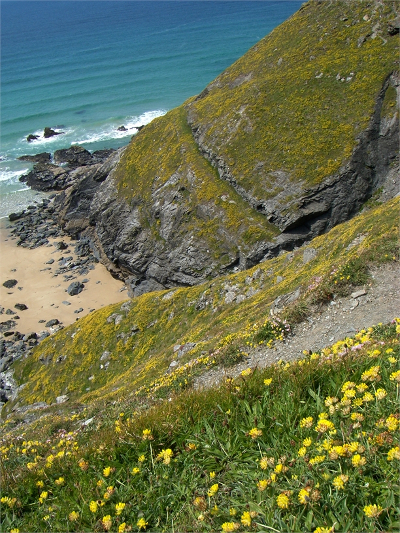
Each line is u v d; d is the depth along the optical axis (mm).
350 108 48375
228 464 5633
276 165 48250
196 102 65250
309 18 60812
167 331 37062
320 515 4281
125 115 123188
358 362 6676
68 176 88688
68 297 59250
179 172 55969
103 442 7055
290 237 44406
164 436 6480
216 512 4895
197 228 50344
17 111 130125
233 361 15336
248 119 53688
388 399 5418
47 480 6711
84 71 167375
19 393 42438
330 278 16547
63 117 124312
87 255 68188
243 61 65562
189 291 38938
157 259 53875
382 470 4492
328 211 44594
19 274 64812
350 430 5055
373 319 13688
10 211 81688
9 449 11125
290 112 51500
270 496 4801
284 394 6336
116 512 5355
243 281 35469
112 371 37875
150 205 56969
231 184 51156
